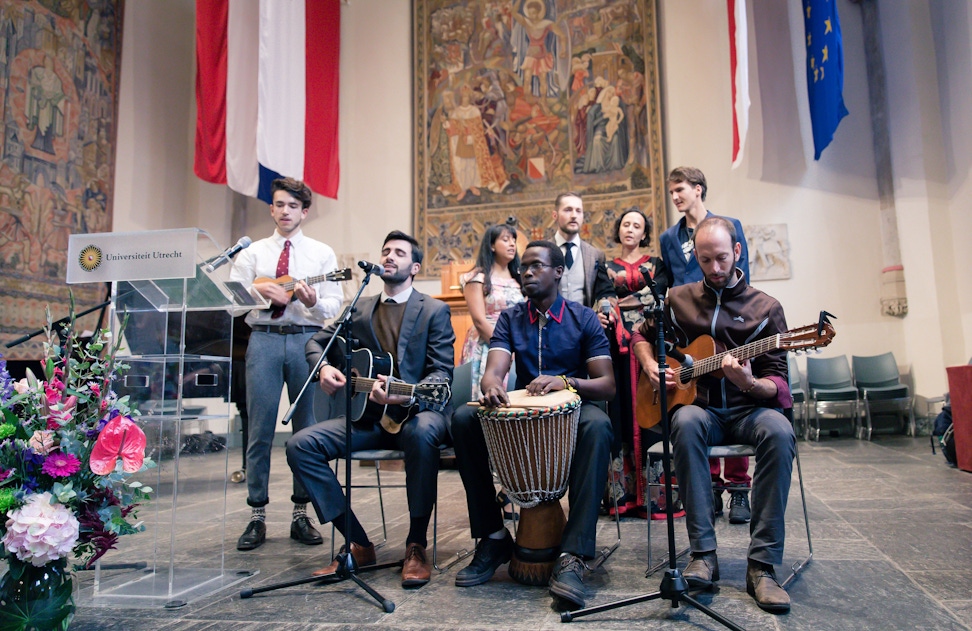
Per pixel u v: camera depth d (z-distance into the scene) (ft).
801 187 24.18
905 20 23.49
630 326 11.39
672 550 6.63
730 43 23.88
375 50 28.60
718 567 7.90
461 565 8.77
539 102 26.81
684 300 8.64
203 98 24.66
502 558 8.16
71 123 23.52
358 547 8.68
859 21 24.62
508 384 11.68
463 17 27.81
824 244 23.90
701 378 8.26
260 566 8.88
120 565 7.80
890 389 21.88
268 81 23.77
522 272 8.69
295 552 9.69
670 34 25.71
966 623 6.12
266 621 6.72
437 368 9.17
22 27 21.81
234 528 11.59
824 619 6.31
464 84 27.53
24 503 6.00
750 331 8.14
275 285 10.43
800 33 24.50
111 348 7.32
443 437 8.69
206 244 8.59
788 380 8.01
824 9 22.45
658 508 11.33
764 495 7.16
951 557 8.33
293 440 8.29
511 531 10.73
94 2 24.63
